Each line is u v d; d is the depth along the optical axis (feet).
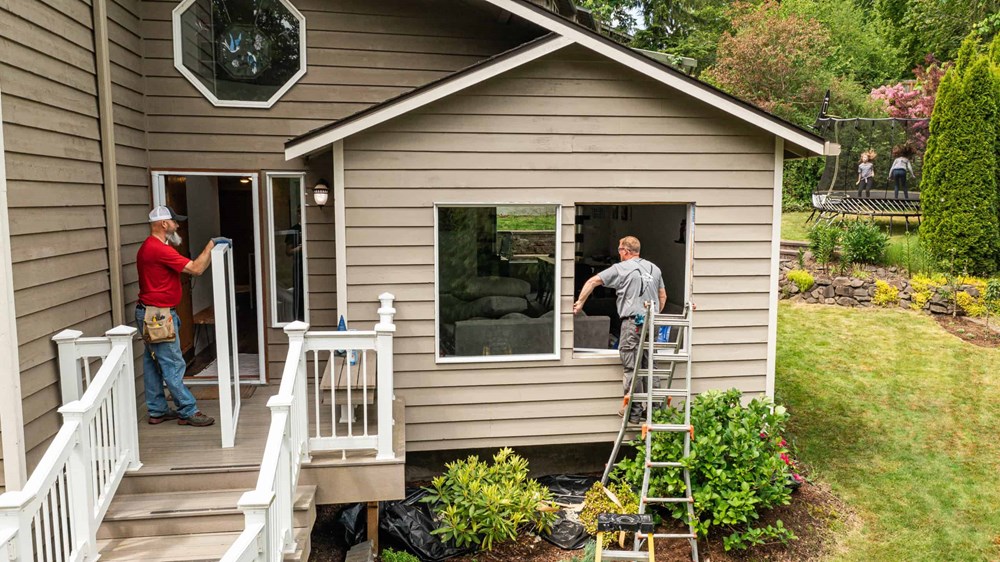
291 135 21.91
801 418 25.29
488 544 17.12
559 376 20.58
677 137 20.38
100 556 13.10
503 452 19.25
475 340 20.18
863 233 37.83
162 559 13.03
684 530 18.44
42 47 14.21
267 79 21.74
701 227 20.79
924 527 18.95
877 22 89.04
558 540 17.70
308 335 15.79
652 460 18.49
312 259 22.39
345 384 17.10
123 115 18.95
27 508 10.10
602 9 80.12
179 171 21.29
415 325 19.88
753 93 67.51
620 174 20.25
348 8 22.02
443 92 18.67
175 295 17.02
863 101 66.33
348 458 16.07
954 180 35.45
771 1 75.25
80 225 15.84
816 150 20.13
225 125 21.52
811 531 18.67
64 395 14.40
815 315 35.24
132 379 14.82
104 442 13.57
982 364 28.45
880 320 33.68
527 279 20.30
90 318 16.26
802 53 65.77
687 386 17.71
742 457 17.70
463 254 19.90
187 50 21.09
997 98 36.09
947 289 33.32
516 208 19.97
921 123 46.32
